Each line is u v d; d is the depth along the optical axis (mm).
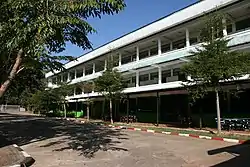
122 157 10070
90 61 41781
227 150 11000
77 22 7344
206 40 15867
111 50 34062
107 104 37188
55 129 21922
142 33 31766
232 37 17875
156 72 30406
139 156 10188
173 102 27984
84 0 7066
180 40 27844
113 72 27859
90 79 41500
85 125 26625
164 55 26266
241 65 14508
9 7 7590
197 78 16078
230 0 21078
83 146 12867
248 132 16688
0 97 9367
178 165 8617
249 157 9391
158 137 16156
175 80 26969
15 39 7637
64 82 44406
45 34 7090
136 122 29672
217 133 15906
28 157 9695
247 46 18109
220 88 16531
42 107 48750
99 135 17391
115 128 23016
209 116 22031
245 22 21500
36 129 21922
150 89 27094
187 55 22969
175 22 26750
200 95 16641
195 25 23656
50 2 6910
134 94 27781
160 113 29375
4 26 7855
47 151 11703
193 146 12391
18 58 9344
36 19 7094
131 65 30672
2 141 14586
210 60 14961
